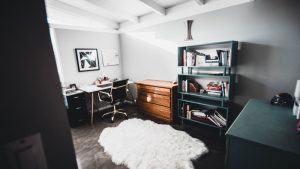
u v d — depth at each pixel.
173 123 3.36
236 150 1.37
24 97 0.47
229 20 2.71
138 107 4.03
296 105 1.72
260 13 2.41
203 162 2.12
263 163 1.25
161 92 3.38
